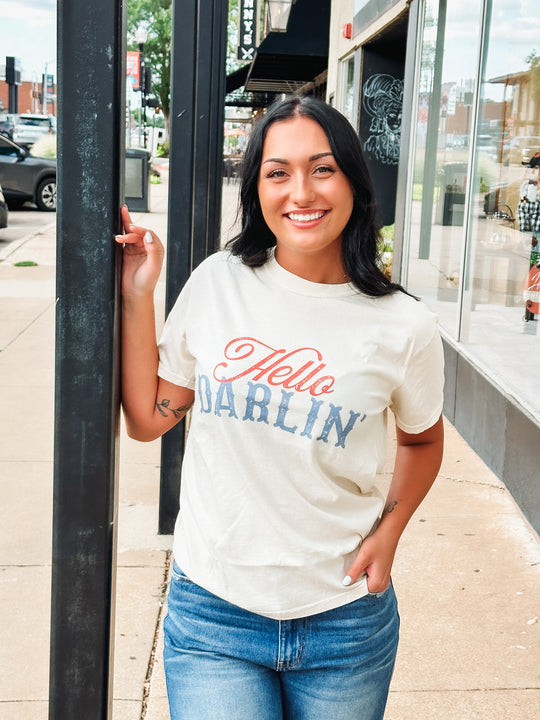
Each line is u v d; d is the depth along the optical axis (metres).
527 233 5.20
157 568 3.83
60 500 1.60
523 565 3.95
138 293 1.71
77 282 1.55
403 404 1.77
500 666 3.16
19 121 25.44
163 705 2.91
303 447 1.62
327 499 1.66
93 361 1.57
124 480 4.90
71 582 1.62
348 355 1.66
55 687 1.65
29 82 44.31
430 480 1.88
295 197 1.65
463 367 5.94
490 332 5.69
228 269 1.76
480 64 6.16
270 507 1.64
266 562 1.64
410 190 8.46
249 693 1.64
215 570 1.66
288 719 1.76
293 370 1.64
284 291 1.70
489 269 5.82
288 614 1.64
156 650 3.22
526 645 3.30
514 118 5.56
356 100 11.68
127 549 4.00
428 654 3.22
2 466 5.08
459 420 6.04
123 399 1.77
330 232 1.67
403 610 3.53
